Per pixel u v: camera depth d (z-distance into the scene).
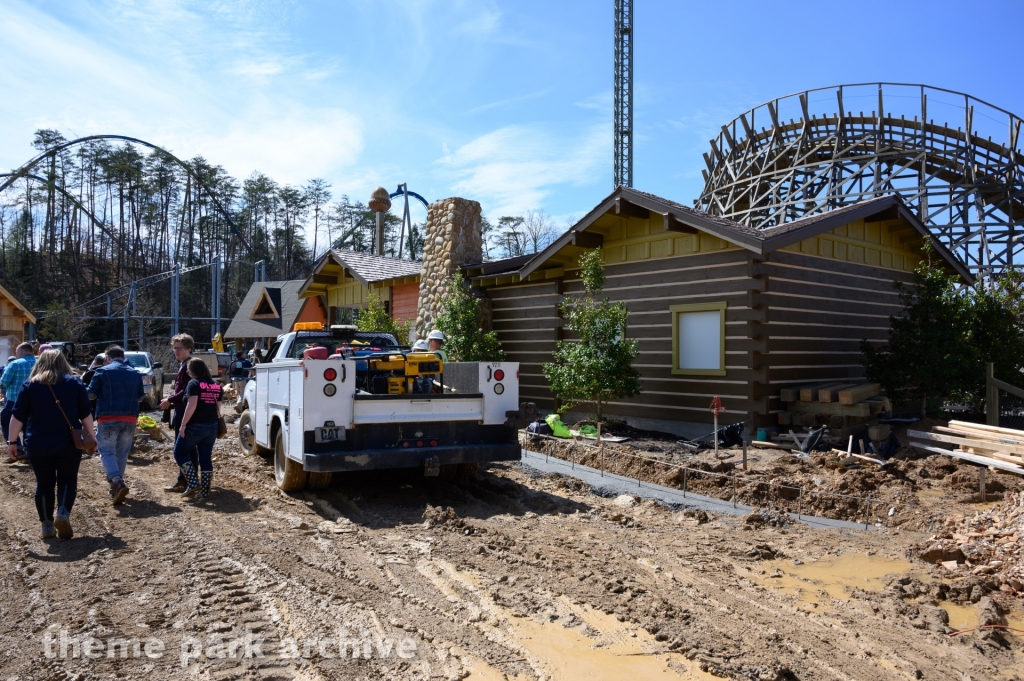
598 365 11.30
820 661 4.00
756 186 33.31
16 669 3.64
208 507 7.47
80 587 4.88
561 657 3.94
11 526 6.58
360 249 82.75
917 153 28.36
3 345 25.30
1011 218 27.75
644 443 11.04
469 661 3.84
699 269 12.09
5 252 71.75
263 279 44.66
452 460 7.62
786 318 11.68
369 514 7.23
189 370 7.74
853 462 9.23
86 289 68.50
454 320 14.97
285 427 7.90
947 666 4.02
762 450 10.43
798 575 5.62
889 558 6.11
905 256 15.04
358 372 8.17
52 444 6.04
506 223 71.88
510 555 5.78
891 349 12.21
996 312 13.21
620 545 6.17
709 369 11.93
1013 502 6.66
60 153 72.69
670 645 4.11
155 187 80.69
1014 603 5.03
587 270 11.76
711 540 6.51
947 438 8.59
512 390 8.06
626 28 46.16
